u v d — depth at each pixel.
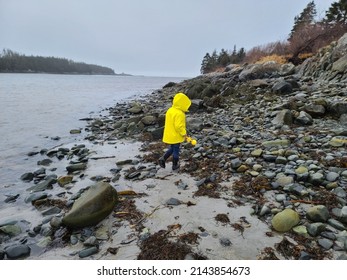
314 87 14.72
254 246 3.67
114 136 10.82
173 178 6.02
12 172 7.29
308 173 5.11
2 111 18.34
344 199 4.40
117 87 57.56
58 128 13.19
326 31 29.28
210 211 4.57
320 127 8.51
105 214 4.48
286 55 31.98
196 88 19.92
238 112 12.12
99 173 6.75
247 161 6.25
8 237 4.21
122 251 3.72
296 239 3.69
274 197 4.80
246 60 45.66
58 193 5.71
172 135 6.15
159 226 4.23
